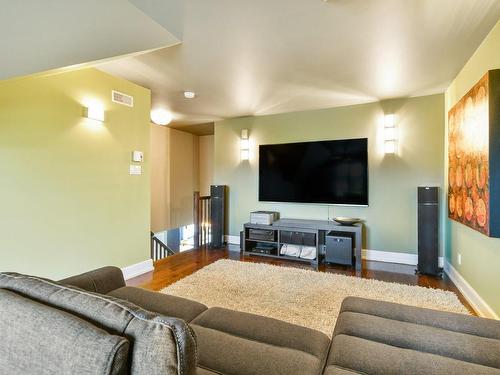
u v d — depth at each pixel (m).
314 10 1.84
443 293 2.70
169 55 2.51
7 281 0.93
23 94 2.24
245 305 2.42
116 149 3.05
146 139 3.44
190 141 6.64
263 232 4.11
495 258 2.06
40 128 2.35
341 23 2.00
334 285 2.88
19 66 1.92
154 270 3.46
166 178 5.85
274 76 3.00
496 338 1.19
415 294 2.67
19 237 2.22
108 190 2.96
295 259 3.92
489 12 1.85
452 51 2.40
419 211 3.37
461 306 2.42
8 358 0.72
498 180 1.98
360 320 1.31
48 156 2.41
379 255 3.92
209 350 1.04
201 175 6.99
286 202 4.44
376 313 1.44
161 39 2.14
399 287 2.85
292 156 4.39
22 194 2.24
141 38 2.06
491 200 2.00
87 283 1.61
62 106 2.52
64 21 1.72
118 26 1.88
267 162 4.58
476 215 2.27
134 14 1.80
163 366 0.60
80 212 2.68
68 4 1.62
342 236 3.62
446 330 1.24
